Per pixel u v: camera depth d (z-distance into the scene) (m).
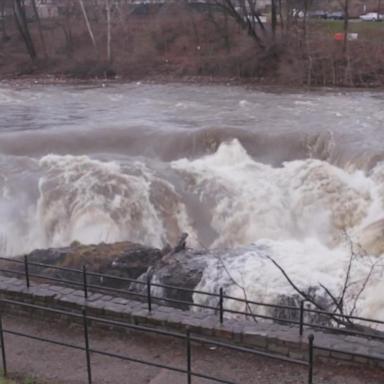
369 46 44.44
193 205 18.50
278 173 19.42
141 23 58.41
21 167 19.52
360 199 17.70
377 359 7.16
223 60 47.22
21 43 58.81
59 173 19.03
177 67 49.47
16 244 17.56
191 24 54.72
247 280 11.76
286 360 6.56
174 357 7.91
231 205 18.31
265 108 30.94
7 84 47.53
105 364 7.79
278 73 44.56
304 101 33.56
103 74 49.84
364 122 25.42
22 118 29.33
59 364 7.82
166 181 18.98
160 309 8.60
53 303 8.80
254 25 49.84
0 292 9.16
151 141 22.30
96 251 12.73
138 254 12.62
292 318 11.00
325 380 7.23
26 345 8.27
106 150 22.16
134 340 8.34
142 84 45.62
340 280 11.90
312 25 50.34
